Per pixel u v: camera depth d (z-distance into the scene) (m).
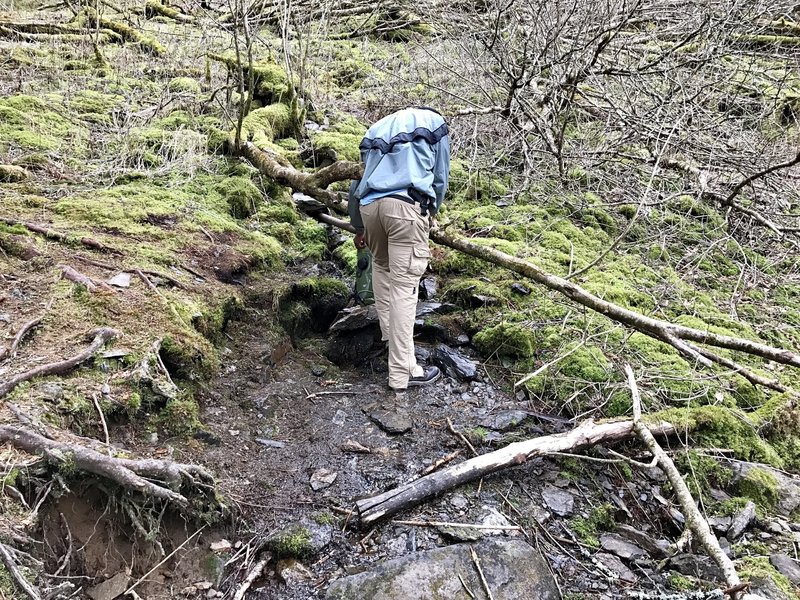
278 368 4.08
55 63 7.60
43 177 4.96
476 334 4.38
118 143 5.73
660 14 6.64
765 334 4.94
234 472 3.14
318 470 3.24
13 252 3.80
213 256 4.49
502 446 3.46
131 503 2.61
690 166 6.11
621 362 4.17
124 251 4.11
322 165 6.46
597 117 6.96
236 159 5.97
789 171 6.54
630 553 2.98
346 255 5.14
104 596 2.53
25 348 3.07
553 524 3.06
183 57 8.20
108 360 3.15
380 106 7.68
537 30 6.10
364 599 2.56
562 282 4.18
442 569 2.70
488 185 6.49
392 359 3.88
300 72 7.20
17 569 2.16
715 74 6.52
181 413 3.22
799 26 8.00
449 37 7.75
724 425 3.72
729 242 6.09
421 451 3.43
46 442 2.52
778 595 2.81
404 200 3.47
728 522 3.25
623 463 3.43
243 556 2.79
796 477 3.63
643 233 6.12
